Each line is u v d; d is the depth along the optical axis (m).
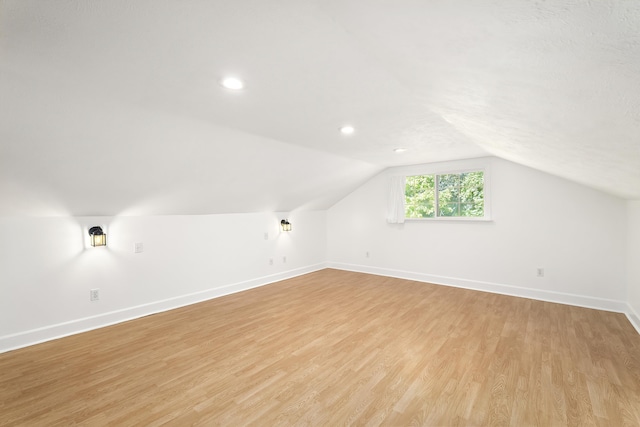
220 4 1.04
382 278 5.25
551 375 2.20
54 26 1.17
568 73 0.91
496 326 3.11
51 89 1.71
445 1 0.73
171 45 1.34
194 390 2.04
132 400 1.93
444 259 4.79
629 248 3.38
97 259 3.15
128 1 1.03
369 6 0.90
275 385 2.10
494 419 1.75
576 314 3.44
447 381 2.14
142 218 3.49
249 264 4.67
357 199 5.75
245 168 3.43
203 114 2.28
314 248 5.89
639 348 2.60
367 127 2.69
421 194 5.06
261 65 1.54
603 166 2.03
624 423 1.71
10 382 2.13
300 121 2.50
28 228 2.74
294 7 1.04
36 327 2.78
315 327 3.12
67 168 2.37
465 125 2.35
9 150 2.00
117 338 2.86
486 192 4.32
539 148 2.22
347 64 1.51
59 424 1.72
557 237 3.87
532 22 0.71
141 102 2.01
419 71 1.39
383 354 2.53
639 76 0.78
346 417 1.78
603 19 0.61
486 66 1.07
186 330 3.05
